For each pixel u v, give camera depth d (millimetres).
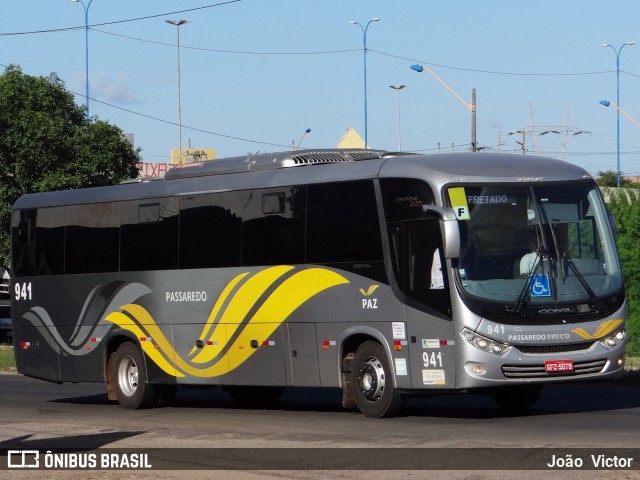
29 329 24656
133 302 22375
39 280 24438
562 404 20156
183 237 21484
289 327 19500
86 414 21609
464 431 16078
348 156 20188
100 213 23219
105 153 43469
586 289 17344
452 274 17125
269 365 19859
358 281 18469
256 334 20047
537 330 16969
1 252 42812
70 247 23781
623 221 29812
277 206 19844
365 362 18453
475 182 17391
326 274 18953
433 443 14898
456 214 17188
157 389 22406
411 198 17766
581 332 17156
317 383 19125
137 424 19219
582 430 15750
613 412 18312
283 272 19641
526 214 17438
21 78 42812
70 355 23750
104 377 23016
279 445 15508
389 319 18000
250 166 20656
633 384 24750
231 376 20547
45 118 42188
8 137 41812
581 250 17594
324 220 19078
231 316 20500
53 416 21234
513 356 16875
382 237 18156
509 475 12234
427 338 17453
